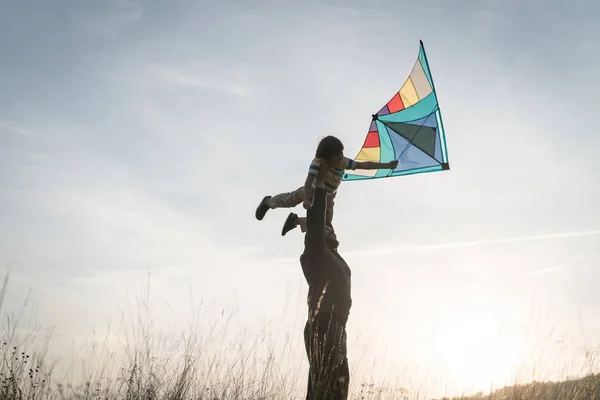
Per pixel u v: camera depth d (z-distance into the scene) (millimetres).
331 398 4672
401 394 6117
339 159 5336
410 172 6871
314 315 4879
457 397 6426
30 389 5441
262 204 6035
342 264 5137
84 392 5598
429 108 6883
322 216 5113
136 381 5770
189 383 5938
